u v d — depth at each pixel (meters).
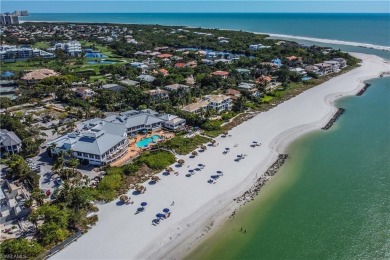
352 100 155.62
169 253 63.06
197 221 71.50
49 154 98.75
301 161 97.88
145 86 165.00
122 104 140.75
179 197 79.44
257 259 61.50
